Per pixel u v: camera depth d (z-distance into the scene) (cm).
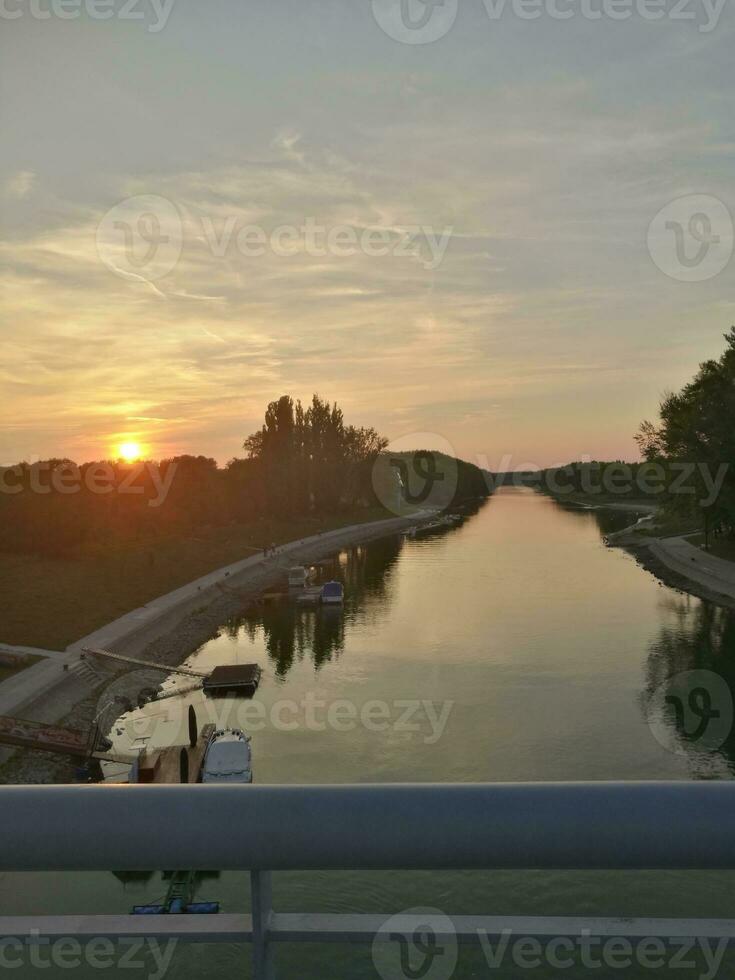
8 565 5381
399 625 4709
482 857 105
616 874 1066
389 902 962
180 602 5341
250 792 111
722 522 6272
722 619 4556
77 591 5022
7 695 3186
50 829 108
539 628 4400
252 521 9950
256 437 11006
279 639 4584
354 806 108
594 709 2930
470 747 2573
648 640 4053
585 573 6475
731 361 5116
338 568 7419
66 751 2569
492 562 7400
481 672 3509
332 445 11162
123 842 108
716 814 104
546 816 105
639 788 108
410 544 9338
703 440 5059
